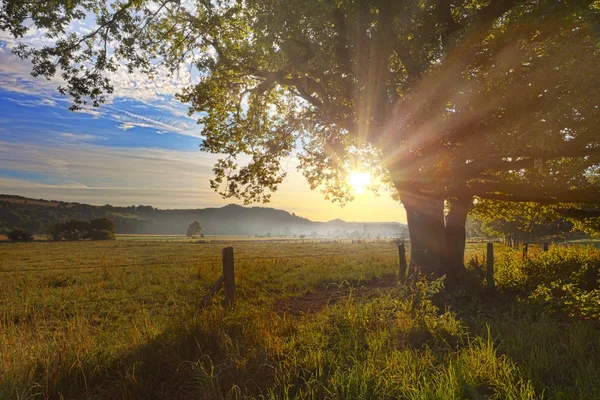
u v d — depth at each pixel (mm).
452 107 9078
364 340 5516
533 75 6914
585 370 4219
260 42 10211
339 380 4105
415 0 9453
